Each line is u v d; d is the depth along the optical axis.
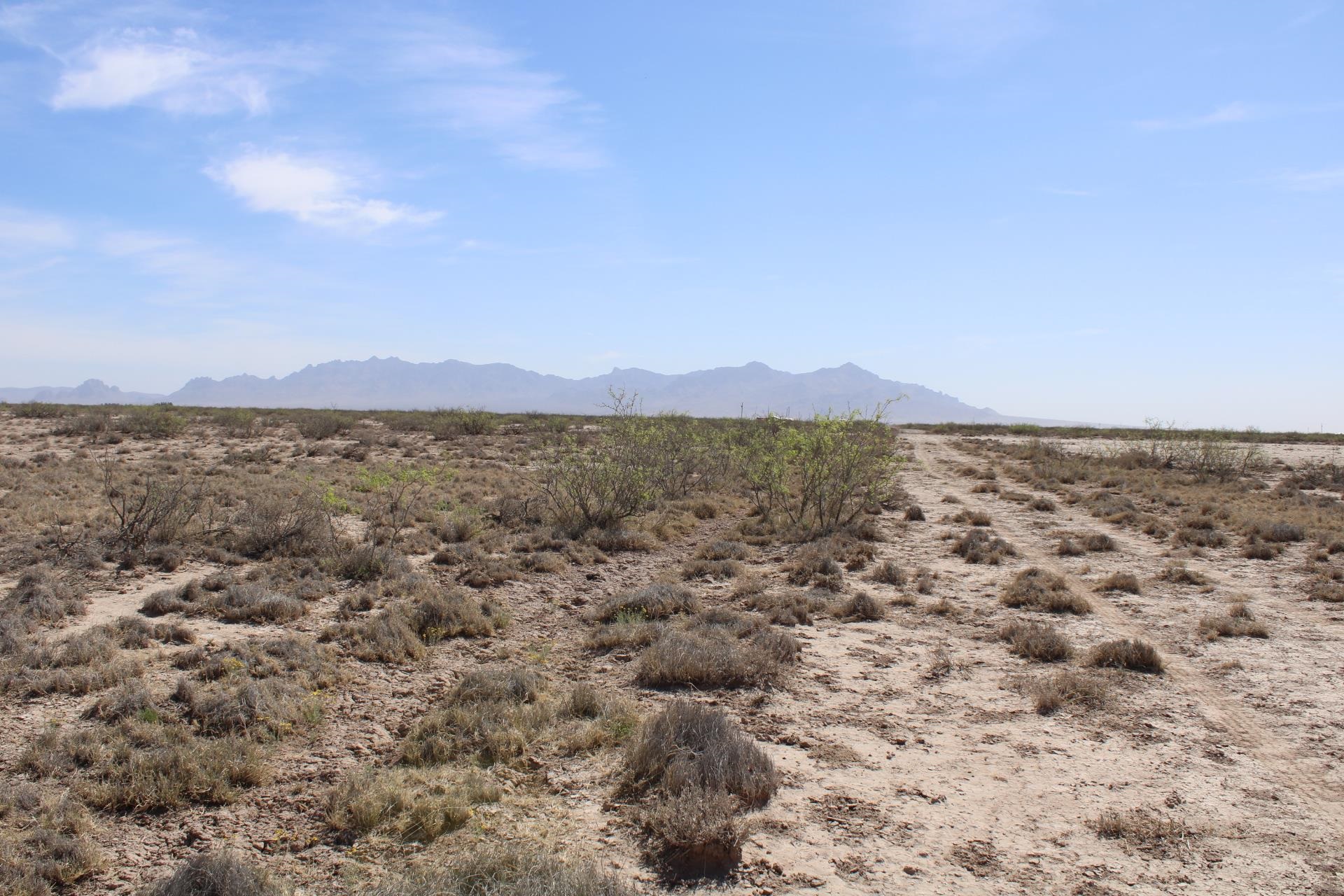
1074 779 6.24
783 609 10.89
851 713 7.56
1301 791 6.06
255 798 5.69
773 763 6.29
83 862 4.74
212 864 4.43
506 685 7.69
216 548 13.15
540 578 12.97
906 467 34.38
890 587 12.79
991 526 19.03
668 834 5.04
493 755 6.42
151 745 6.23
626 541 15.79
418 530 16.03
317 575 12.03
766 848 5.12
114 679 7.55
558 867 4.64
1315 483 28.56
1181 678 8.61
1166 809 5.76
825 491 18.70
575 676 8.56
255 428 40.22
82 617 9.72
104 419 40.06
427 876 4.58
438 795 5.71
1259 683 8.45
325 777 6.04
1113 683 8.47
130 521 14.91
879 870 4.91
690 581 13.23
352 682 8.05
